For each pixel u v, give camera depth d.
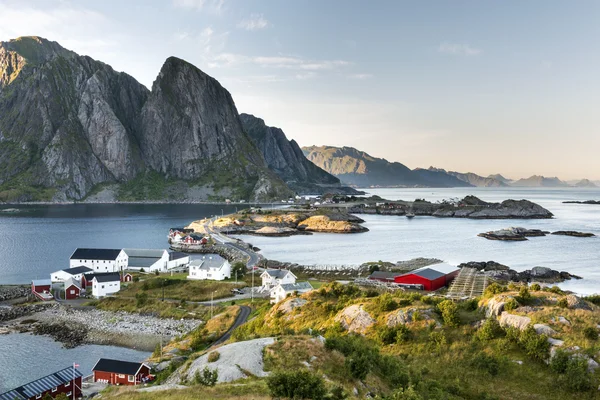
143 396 36.59
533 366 41.31
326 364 39.56
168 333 85.06
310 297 74.00
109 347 79.06
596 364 38.91
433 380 41.03
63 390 57.88
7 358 73.75
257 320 73.12
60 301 106.94
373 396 35.31
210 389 34.94
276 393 32.12
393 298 60.69
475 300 56.22
